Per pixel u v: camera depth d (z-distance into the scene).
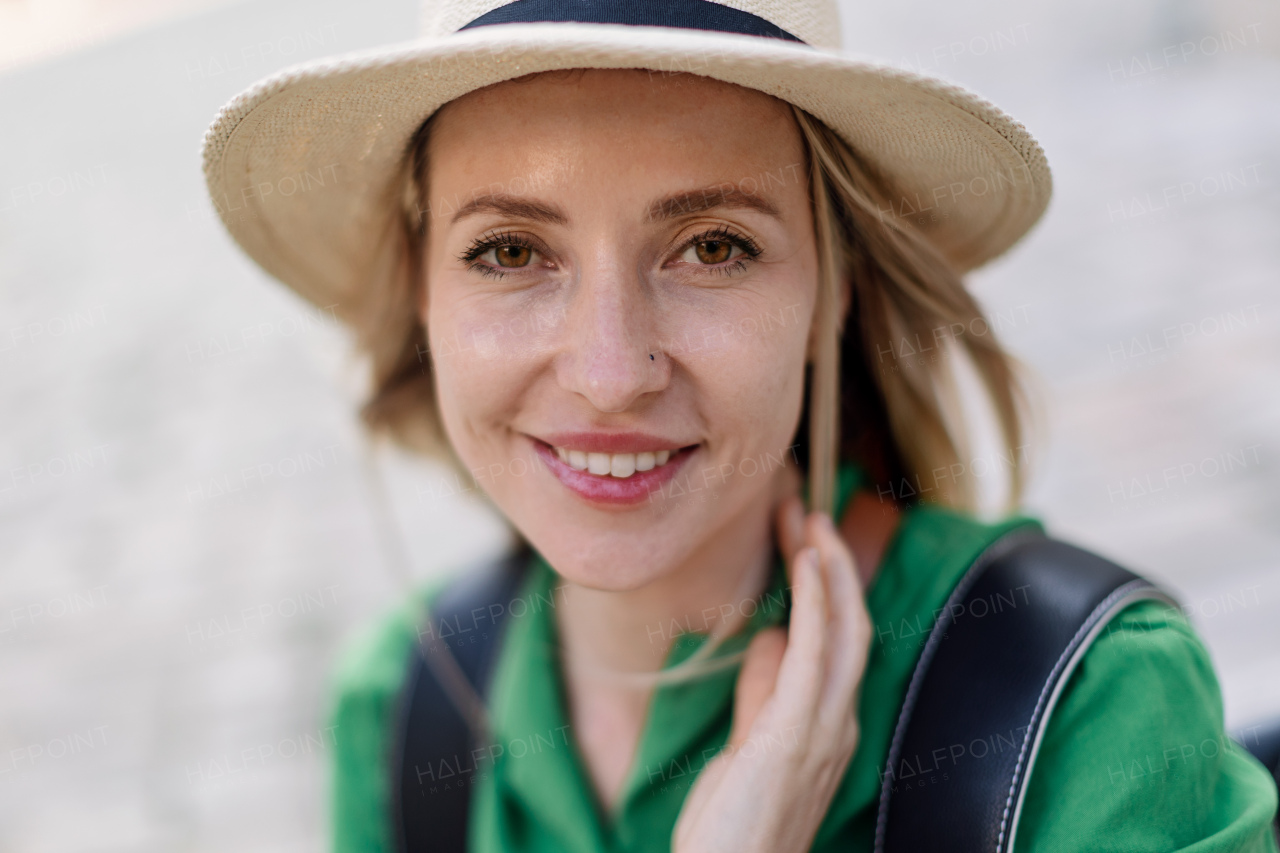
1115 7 8.94
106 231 8.09
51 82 11.37
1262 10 8.15
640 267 1.11
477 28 1.14
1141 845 1.06
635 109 1.05
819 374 1.34
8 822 3.04
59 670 3.69
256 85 1.12
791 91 1.09
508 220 1.12
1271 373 4.32
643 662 1.48
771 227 1.14
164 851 2.89
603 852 1.42
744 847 1.14
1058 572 1.23
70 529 4.59
